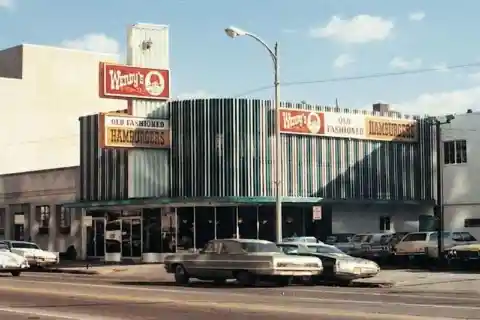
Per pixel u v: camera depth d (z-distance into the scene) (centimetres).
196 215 3938
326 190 4138
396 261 3656
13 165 5650
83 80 6075
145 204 3950
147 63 4003
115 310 1642
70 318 1488
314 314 1522
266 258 2373
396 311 1588
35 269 3709
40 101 5841
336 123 4203
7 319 1482
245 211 3903
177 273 2583
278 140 3172
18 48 5841
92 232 4409
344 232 4241
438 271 3152
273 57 3191
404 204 4484
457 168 4556
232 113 3844
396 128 4491
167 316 1515
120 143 3822
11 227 5034
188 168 3869
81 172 4309
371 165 4375
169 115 3966
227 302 1806
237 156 3819
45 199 4759
